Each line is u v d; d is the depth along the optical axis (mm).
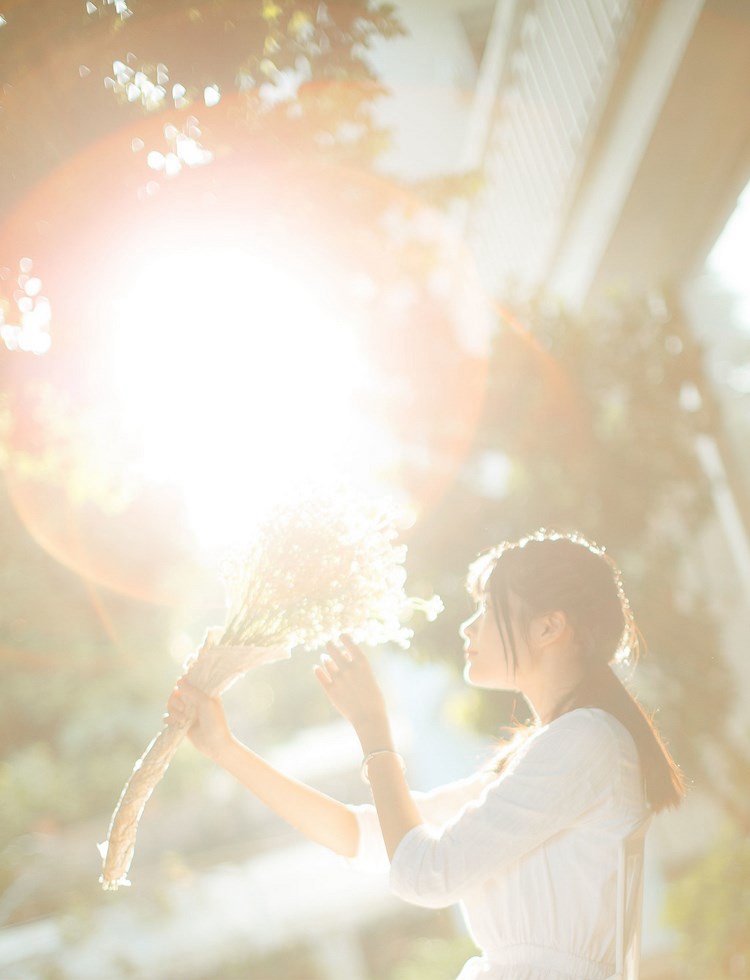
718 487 7078
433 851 1682
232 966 10109
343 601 1913
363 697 1885
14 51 2408
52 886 9125
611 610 1854
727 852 6246
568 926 1698
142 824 11211
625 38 6348
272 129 2873
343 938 11828
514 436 6320
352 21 2719
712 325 7195
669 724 6285
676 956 6453
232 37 2545
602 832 1714
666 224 7289
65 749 9367
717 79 5844
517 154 9242
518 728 2023
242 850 11625
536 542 1884
